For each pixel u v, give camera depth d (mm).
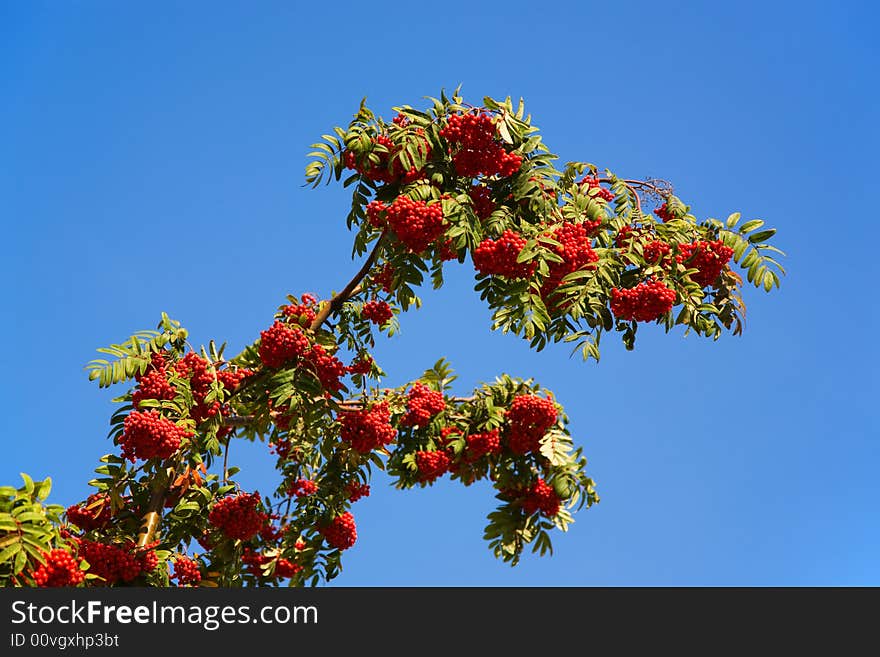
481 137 6348
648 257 7062
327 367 6754
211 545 7566
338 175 6637
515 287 6281
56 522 5121
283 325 6598
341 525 7992
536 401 7316
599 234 7160
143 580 6277
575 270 6512
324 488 8141
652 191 7938
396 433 7664
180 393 6512
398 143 6395
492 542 7406
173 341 7070
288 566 7785
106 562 6004
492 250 6145
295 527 8008
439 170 6535
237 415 7672
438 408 7938
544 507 7352
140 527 6777
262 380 7031
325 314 7332
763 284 7148
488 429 7500
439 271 7043
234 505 7035
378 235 7184
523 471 7508
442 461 7621
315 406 6734
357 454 8070
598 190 7605
